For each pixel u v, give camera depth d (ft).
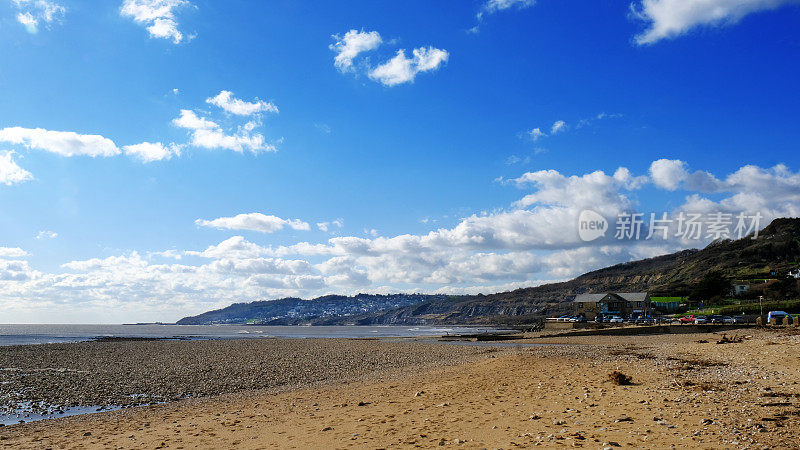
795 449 33.35
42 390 102.42
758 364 85.76
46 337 482.28
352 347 243.40
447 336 348.59
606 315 473.26
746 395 55.16
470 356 170.09
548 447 37.70
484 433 44.98
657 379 73.15
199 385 109.19
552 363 108.06
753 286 460.96
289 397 84.84
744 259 632.38
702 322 288.51
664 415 46.85
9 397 93.81
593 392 64.23
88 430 62.34
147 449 48.67
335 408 67.67
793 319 252.01
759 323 246.68
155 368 146.51
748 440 36.14
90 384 111.45
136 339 396.57
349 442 45.27
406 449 40.83
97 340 373.40
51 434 60.59
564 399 60.64
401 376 108.68
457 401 65.77
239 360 172.96
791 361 85.15
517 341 270.46
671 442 36.73
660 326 258.98
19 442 56.03
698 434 38.70
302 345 265.95
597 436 40.09
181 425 62.13
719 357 104.58
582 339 253.03
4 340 404.36
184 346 262.67
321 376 123.54
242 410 72.49
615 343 214.69
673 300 487.20
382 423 53.93
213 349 236.02
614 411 50.62
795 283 441.68
